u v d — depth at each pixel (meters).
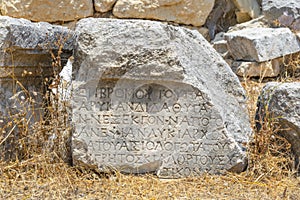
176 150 3.17
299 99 3.22
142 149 3.16
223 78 3.32
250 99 3.86
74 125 3.13
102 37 3.09
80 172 3.17
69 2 5.05
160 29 3.12
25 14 5.04
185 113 3.15
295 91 3.24
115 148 3.15
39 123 3.29
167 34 3.13
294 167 3.26
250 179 3.15
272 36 4.72
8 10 5.06
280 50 4.75
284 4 5.01
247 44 4.68
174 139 3.17
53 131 3.28
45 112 3.49
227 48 4.89
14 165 3.15
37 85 3.54
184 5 5.18
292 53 4.83
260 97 3.47
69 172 3.14
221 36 5.28
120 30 3.10
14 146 3.27
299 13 4.98
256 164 3.23
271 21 5.11
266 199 2.90
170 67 3.11
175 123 3.16
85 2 5.07
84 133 3.14
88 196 2.91
